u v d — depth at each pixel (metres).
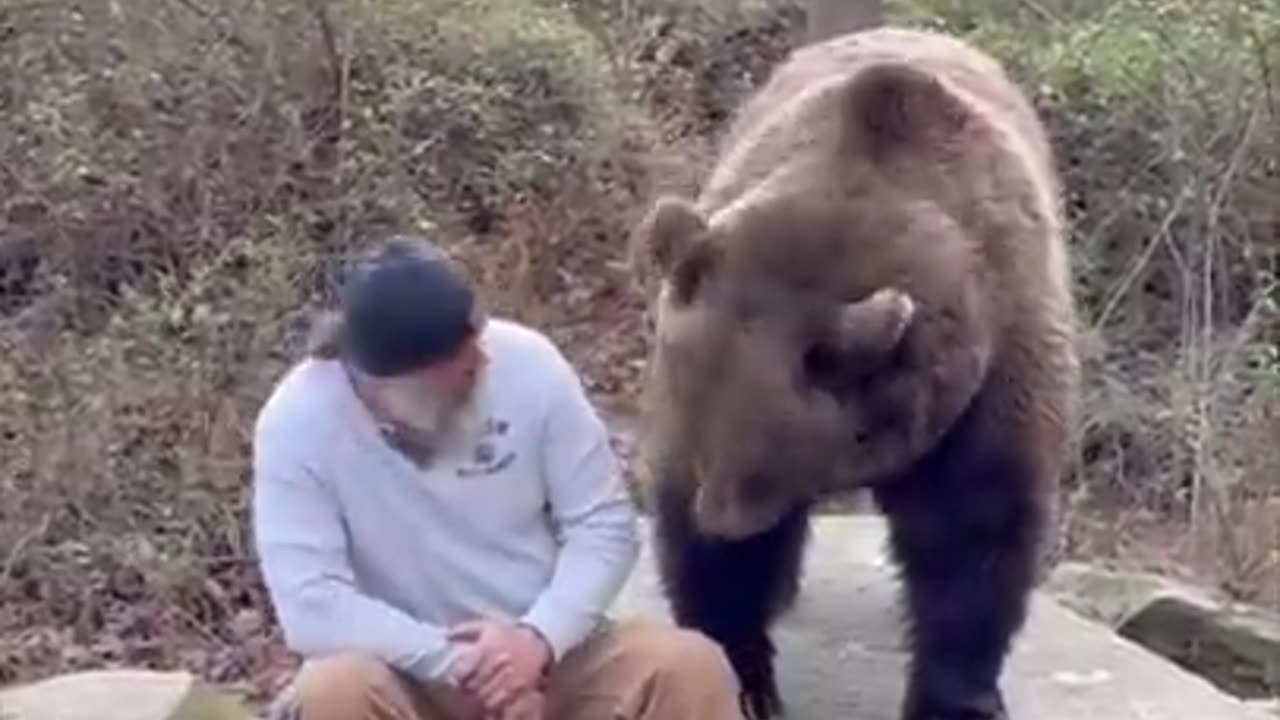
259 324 9.21
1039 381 5.41
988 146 5.58
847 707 5.77
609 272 10.47
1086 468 9.30
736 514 4.96
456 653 4.34
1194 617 7.47
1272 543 8.59
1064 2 11.98
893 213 5.18
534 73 11.15
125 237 9.92
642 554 6.18
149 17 10.47
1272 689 7.41
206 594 8.12
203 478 8.52
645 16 12.33
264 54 10.47
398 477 4.39
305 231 10.07
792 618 6.30
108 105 10.25
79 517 8.37
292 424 4.39
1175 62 10.47
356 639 4.34
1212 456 8.83
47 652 7.75
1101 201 10.44
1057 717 5.77
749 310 4.98
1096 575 7.67
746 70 12.05
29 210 9.96
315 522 4.38
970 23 11.95
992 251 5.38
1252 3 10.55
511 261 10.34
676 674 4.50
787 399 4.91
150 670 7.29
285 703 4.52
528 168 10.73
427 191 10.66
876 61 6.09
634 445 7.35
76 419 8.51
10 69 10.31
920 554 5.46
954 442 5.33
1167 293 10.27
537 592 4.48
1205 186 10.01
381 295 4.25
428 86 10.84
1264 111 10.21
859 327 4.86
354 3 10.79
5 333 9.35
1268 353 9.46
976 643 5.46
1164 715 5.81
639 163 10.93
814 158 5.39
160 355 9.03
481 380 4.41
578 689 4.53
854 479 5.04
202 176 10.11
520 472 4.44
